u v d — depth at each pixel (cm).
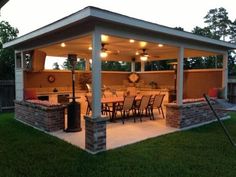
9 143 473
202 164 366
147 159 387
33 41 643
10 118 773
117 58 1075
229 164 367
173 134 549
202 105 680
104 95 868
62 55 955
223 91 788
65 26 458
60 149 437
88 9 387
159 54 955
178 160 382
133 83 1173
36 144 466
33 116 639
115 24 445
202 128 619
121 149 439
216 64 1791
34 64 752
